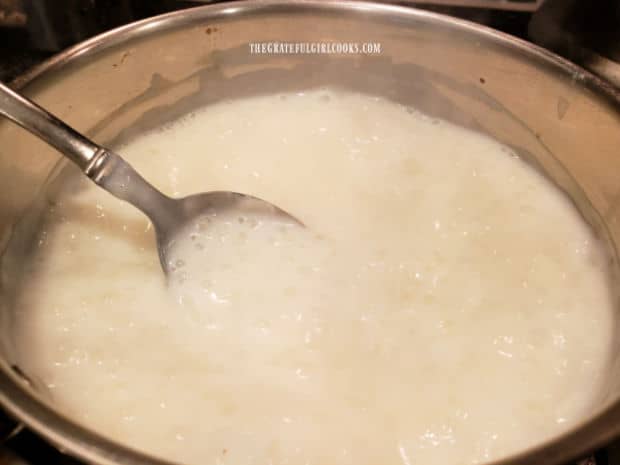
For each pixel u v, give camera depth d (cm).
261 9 31
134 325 26
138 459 17
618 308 27
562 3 35
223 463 23
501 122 33
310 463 23
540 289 28
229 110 35
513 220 31
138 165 32
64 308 27
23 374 22
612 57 32
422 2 37
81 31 35
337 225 30
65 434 18
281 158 33
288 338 26
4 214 27
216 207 29
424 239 29
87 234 30
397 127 35
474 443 23
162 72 32
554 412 24
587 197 30
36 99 28
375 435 23
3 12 34
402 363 25
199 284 27
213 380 25
